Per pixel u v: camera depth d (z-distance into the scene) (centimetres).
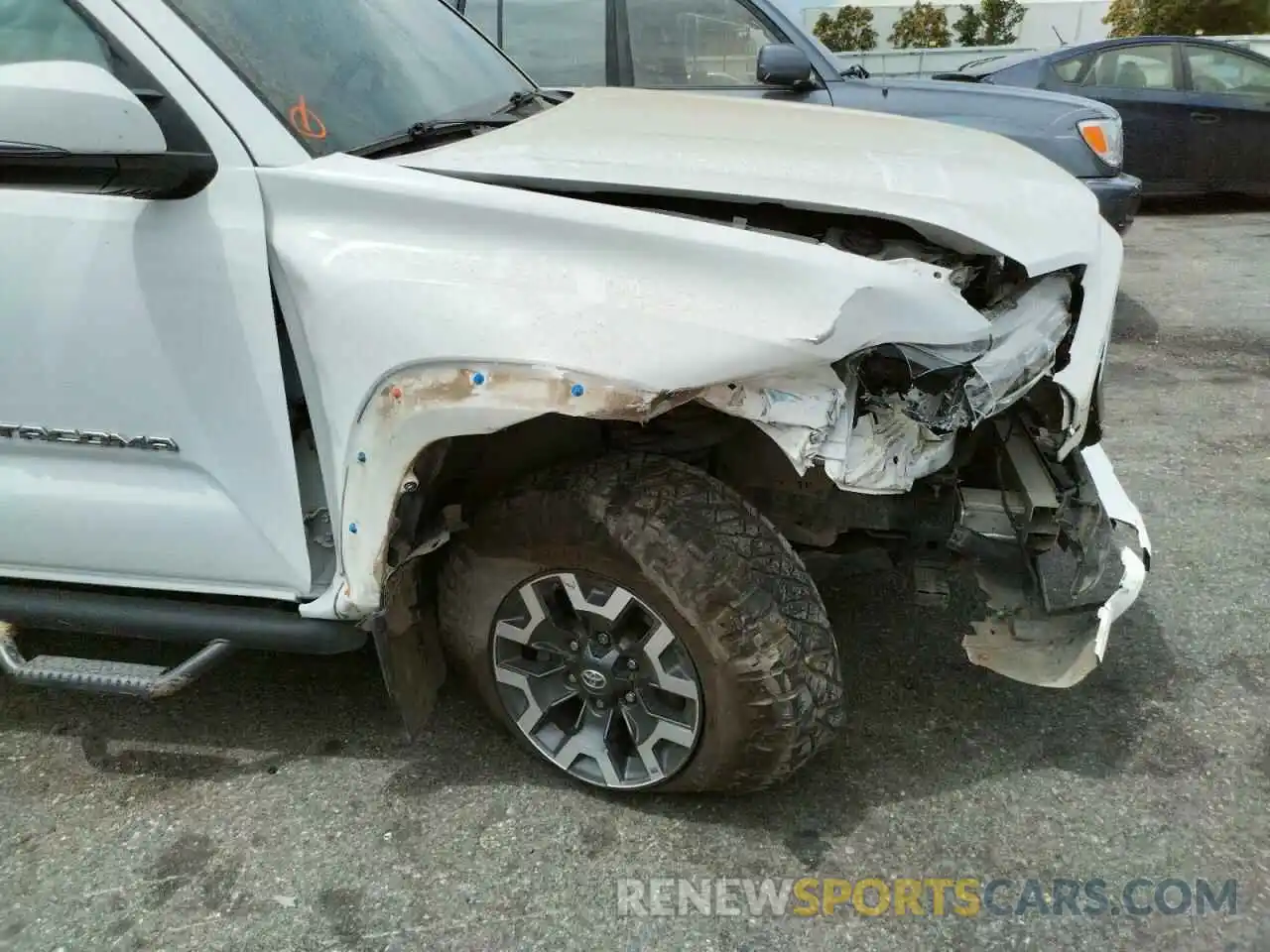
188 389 198
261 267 188
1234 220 816
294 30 218
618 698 212
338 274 183
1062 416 232
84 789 238
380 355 180
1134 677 264
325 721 257
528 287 176
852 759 238
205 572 214
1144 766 234
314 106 207
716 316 170
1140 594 299
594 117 254
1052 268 211
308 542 208
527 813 224
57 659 227
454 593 219
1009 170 240
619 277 176
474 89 266
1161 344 521
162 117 188
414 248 184
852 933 194
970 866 208
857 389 183
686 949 191
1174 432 411
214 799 233
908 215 199
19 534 222
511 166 204
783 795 227
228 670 278
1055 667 219
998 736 245
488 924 198
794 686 193
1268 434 407
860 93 484
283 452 198
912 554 233
